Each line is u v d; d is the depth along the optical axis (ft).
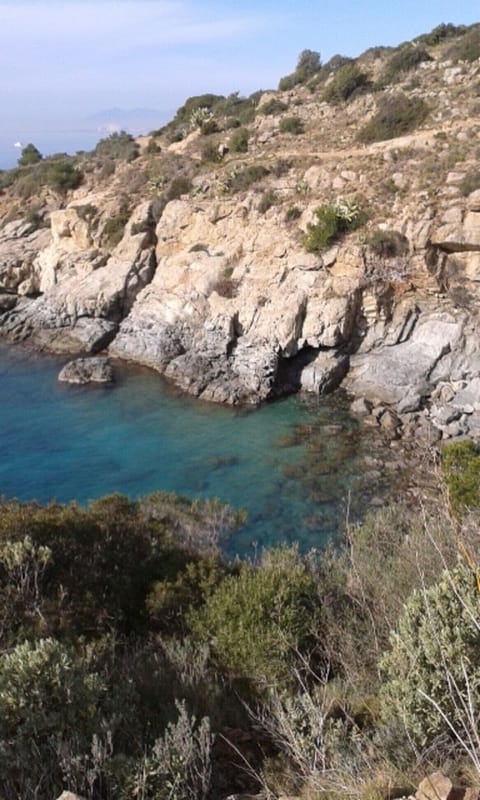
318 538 82.84
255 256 143.74
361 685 27.86
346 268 132.67
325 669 32.83
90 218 172.14
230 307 140.56
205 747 22.79
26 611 36.06
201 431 117.91
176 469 104.06
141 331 151.33
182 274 152.46
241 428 118.52
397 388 124.77
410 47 206.80
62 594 37.55
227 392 129.70
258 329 136.05
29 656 24.71
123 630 38.42
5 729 22.70
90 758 21.40
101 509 57.47
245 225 148.77
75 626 36.32
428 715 20.84
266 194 150.10
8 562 38.17
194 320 145.79
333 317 130.31
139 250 160.97
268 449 109.81
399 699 22.53
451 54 196.65
